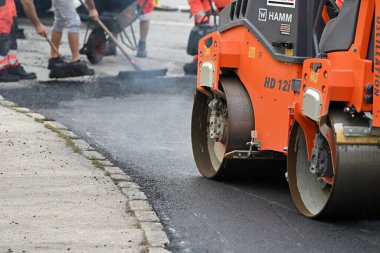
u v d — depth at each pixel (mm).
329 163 10375
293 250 9523
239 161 12484
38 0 31234
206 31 22969
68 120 16828
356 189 9953
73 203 10984
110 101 19000
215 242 9766
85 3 23797
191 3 23156
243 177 12836
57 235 9711
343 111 10102
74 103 18609
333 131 10000
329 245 9703
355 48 9953
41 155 13508
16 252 9102
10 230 9828
